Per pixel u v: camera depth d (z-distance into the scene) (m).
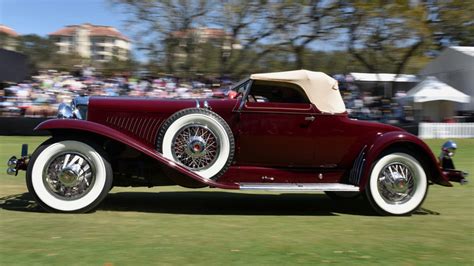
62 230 4.44
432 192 7.37
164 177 5.64
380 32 24.62
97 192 5.22
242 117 5.49
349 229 4.84
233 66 28.94
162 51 28.62
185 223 4.92
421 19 23.28
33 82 23.11
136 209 5.64
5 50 25.05
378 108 21.47
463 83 26.34
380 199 5.59
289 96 5.75
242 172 5.59
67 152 5.17
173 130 5.32
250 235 4.46
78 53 42.38
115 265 3.46
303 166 5.75
